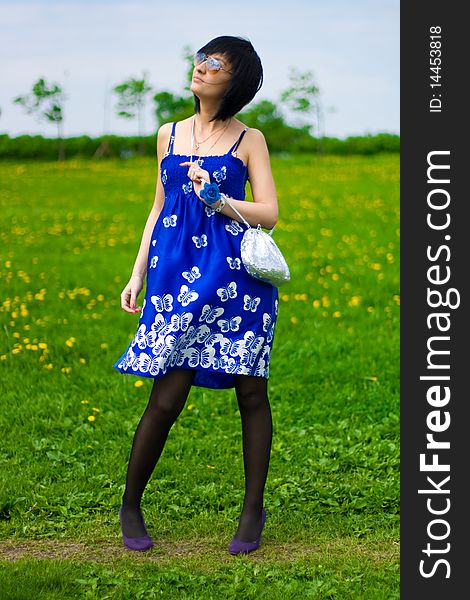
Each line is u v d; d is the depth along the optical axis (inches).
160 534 180.9
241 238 166.1
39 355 307.3
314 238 546.3
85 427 244.4
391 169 980.6
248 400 171.2
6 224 621.0
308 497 197.8
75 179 954.7
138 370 163.8
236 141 170.1
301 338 335.6
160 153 175.3
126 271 462.6
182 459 224.2
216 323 164.1
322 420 255.0
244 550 170.1
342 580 156.3
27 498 194.5
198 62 168.4
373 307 390.3
